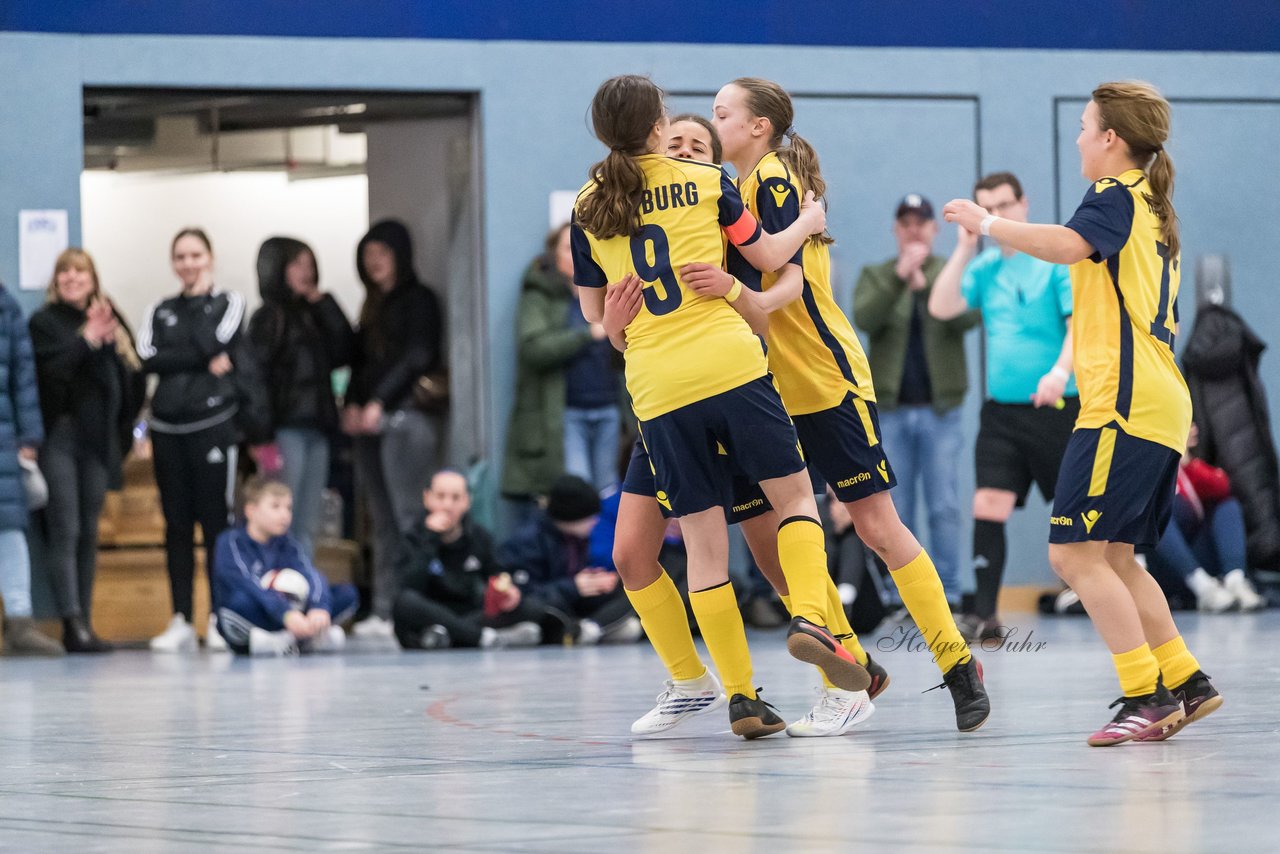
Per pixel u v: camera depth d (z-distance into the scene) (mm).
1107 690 7645
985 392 14992
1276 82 15719
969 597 14898
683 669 6207
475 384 14562
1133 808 4121
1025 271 11164
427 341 14531
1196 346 14648
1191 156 15602
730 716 5934
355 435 14734
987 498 11242
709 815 4121
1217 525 14469
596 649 12180
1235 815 3994
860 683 5695
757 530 6344
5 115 13539
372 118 15266
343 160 18500
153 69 13789
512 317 14344
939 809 4152
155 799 4660
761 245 5836
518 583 12883
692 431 5789
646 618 6195
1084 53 15391
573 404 13930
